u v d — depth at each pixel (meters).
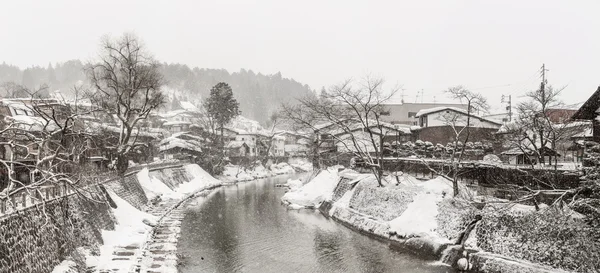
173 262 23.66
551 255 19.97
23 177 26.14
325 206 41.62
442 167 31.72
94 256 22.05
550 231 20.45
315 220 37.22
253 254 26.58
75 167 25.52
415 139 53.34
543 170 24.20
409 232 28.09
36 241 17.28
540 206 22.59
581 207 20.58
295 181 62.66
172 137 70.19
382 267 23.89
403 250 27.00
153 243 27.86
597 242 18.77
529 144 36.06
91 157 37.09
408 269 23.30
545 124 32.72
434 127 51.06
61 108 30.41
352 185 40.25
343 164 53.50
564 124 32.06
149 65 40.19
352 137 37.12
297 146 108.19
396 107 74.38
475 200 26.42
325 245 28.70
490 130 49.84
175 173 56.44
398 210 31.77
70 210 22.08
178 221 35.28
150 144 62.81
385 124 48.66
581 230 19.33
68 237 20.61
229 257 25.88
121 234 27.36
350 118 40.12
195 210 41.47
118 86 38.22
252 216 38.78
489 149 44.81
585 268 18.64
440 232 26.47
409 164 37.59
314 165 60.28
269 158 94.44
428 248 25.70
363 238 30.42
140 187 42.16
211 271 23.31
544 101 32.50
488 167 28.31
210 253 26.64
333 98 43.84
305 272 23.34
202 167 69.81
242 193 55.03
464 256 23.23
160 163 53.41
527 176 24.91
